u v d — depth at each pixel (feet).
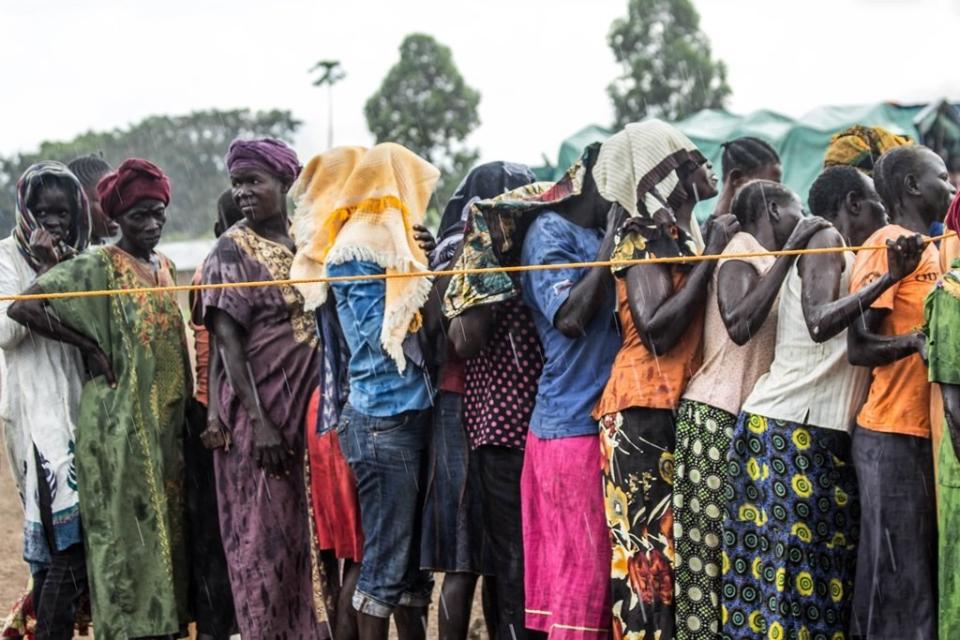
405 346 17.79
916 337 14.53
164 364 19.56
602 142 16.99
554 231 16.96
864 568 15.10
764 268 15.93
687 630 15.57
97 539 18.70
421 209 18.81
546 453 16.62
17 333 19.04
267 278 19.30
